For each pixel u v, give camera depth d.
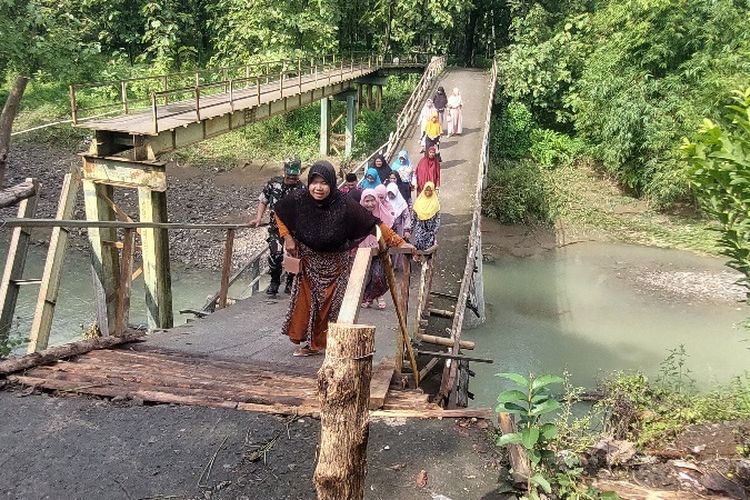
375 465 2.96
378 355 5.23
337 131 24.86
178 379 3.95
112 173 9.00
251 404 3.47
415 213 8.51
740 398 5.30
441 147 16.53
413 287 8.27
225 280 7.38
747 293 3.43
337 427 2.10
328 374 2.10
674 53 18.91
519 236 17.61
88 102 24.44
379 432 3.25
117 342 4.95
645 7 18.69
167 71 25.36
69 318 11.75
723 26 18.41
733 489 3.20
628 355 11.02
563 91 23.91
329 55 25.20
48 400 3.46
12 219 3.59
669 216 19.11
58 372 3.91
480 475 2.91
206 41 30.59
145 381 3.84
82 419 3.27
